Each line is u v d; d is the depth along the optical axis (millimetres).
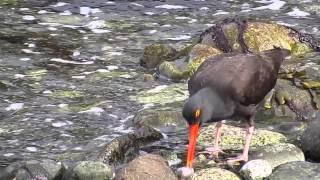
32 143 12367
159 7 19641
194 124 11109
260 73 11922
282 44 16219
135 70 15758
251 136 11867
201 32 17859
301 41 16562
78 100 14094
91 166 10883
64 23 18547
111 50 16859
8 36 17594
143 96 14289
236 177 10820
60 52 16656
